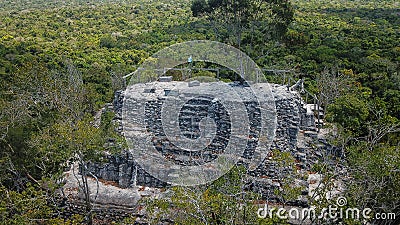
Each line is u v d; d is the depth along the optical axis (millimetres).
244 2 25188
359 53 43562
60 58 43656
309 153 16672
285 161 13992
